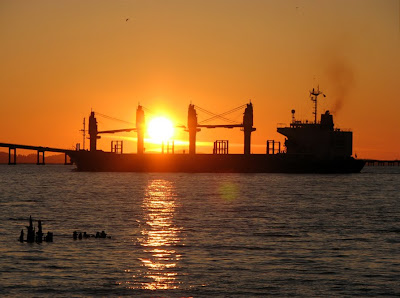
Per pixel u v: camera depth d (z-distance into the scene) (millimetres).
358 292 83500
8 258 99625
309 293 83000
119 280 87812
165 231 130625
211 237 122875
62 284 85562
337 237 124562
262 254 105562
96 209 177500
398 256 104562
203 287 85188
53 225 139250
